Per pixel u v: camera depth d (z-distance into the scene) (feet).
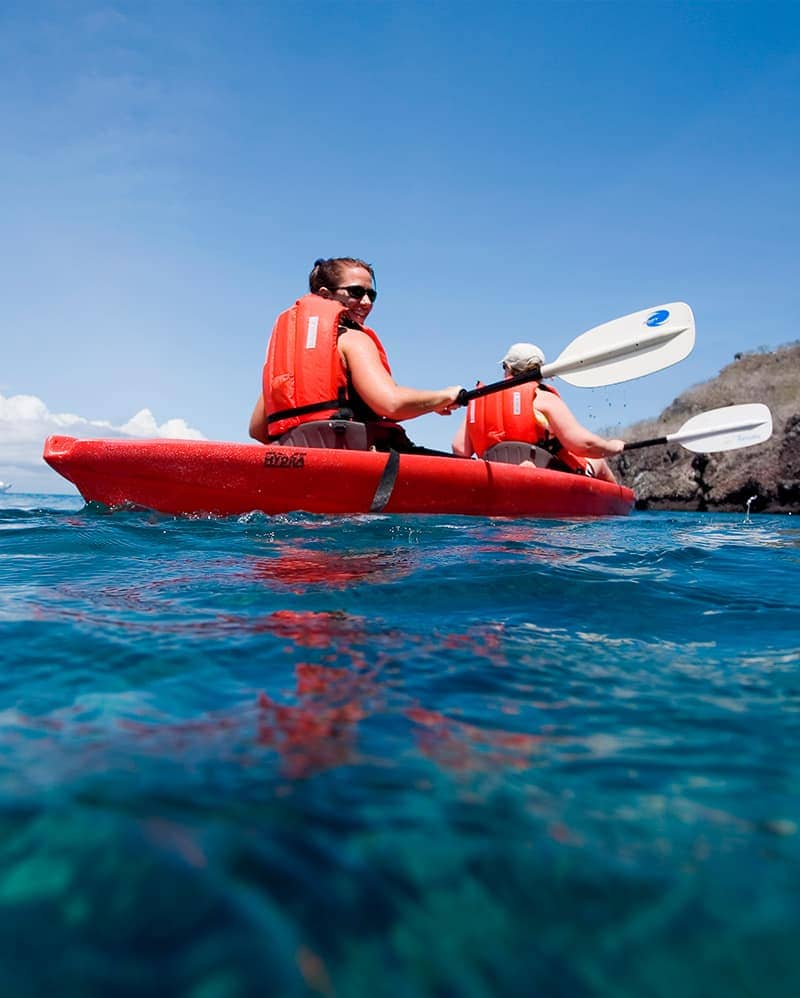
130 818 1.65
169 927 1.26
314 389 11.79
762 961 1.30
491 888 1.47
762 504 37.81
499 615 4.42
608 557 7.22
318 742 2.24
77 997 1.09
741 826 1.80
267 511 10.76
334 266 13.21
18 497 38.63
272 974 1.16
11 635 3.59
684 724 2.56
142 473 10.39
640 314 13.47
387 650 3.45
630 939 1.35
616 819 1.82
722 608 4.87
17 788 1.80
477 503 12.06
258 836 1.60
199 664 3.13
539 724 2.52
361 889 1.43
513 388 14.76
